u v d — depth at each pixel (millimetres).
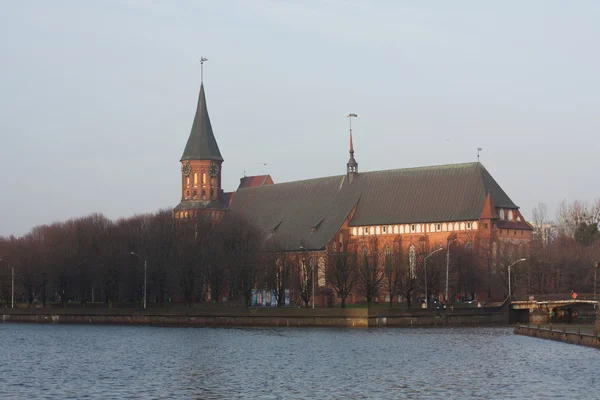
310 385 98000
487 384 97875
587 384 96875
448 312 191375
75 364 118250
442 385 97500
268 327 183500
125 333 171375
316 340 148625
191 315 198250
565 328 151125
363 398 90000
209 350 134000
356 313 181125
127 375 107062
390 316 183875
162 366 115188
